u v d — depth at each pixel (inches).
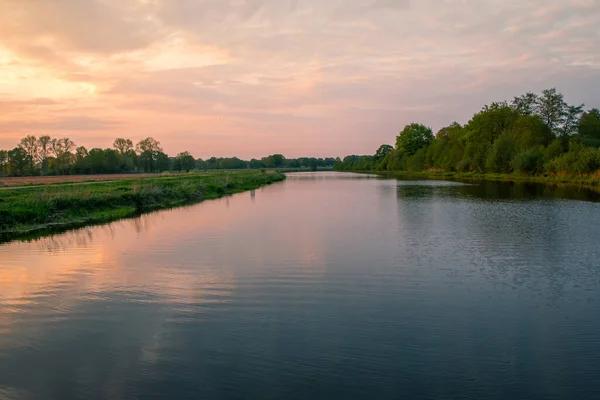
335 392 252.2
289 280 471.8
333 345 312.3
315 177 3981.3
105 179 2738.7
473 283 453.7
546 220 862.5
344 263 539.5
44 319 367.6
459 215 953.5
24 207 906.7
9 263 562.3
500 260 544.7
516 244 636.7
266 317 366.3
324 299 409.7
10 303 407.8
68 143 4485.7
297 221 904.3
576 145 2142.0
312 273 497.0
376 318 362.0
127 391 256.5
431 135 4744.1
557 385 258.4
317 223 870.4
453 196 1459.2
